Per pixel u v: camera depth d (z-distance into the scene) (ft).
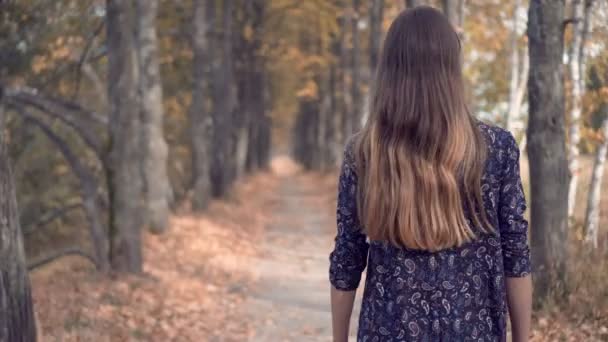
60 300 22.97
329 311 26.76
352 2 73.10
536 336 17.34
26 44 26.14
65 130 39.24
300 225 57.36
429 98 5.32
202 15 55.62
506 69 61.77
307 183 119.03
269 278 33.47
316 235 51.16
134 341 19.88
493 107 61.82
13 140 36.55
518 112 46.26
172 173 65.00
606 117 24.25
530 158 20.01
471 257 5.37
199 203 55.31
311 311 26.66
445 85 5.37
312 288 31.50
